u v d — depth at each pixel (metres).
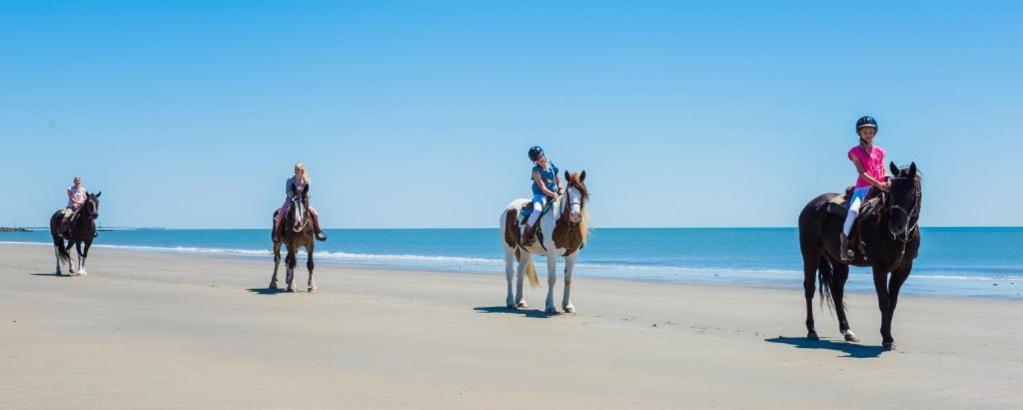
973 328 13.20
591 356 9.84
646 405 7.27
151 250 57.94
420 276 25.80
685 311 15.51
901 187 10.05
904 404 7.43
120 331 11.59
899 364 9.49
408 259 44.62
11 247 54.16
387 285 21.69
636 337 11.52
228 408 6.90
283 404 7.07
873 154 10.77
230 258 40.94
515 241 15.41
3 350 9.71
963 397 7.74
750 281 25.34
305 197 18.48
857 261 10.88
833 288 11.65
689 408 7.17
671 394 7.74
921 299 18.45
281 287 19.98
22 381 7.91
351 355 9.73
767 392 7.89
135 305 15.26
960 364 9.53
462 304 16.31
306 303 15.93
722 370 9.02
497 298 18.02
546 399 7.45
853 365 9.41
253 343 10.57
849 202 11.09
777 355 10.08
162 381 7.98
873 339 11.83
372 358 9.53
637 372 8.84
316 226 19.11
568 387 8.00
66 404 6.95
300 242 18.55
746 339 11.55
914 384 8.33
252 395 7.41
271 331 11.77
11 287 19.08
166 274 25.50
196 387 7.72
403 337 11.27
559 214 14.06
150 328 11.97
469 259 44.88
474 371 8.77
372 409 6.95
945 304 17.14
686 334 11.99
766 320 14.15
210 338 10.99
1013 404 7.45
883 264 10.41
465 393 7.65
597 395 7.65
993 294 20.55
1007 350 10.83
